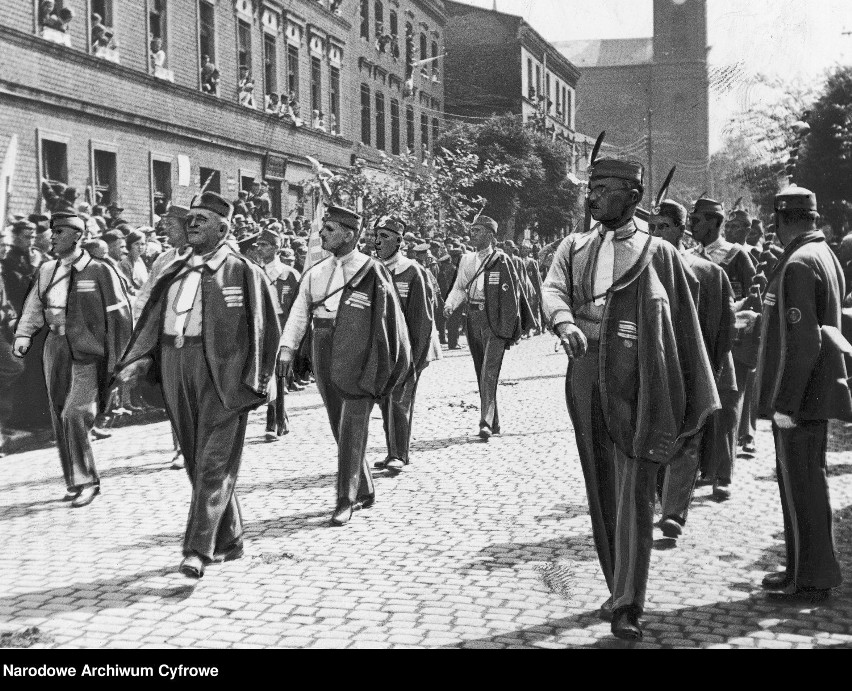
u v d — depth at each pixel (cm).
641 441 434
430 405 1266
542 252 2848
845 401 480
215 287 549
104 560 572
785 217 504
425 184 2583
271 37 2747
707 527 638
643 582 437
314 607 486
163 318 559
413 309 841
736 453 873
